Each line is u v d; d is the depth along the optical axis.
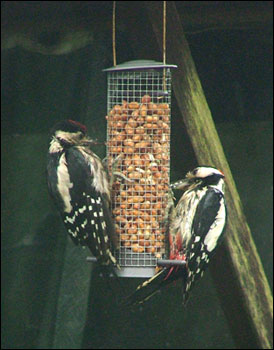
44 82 11.24
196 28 10.18
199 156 8.18
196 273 7.16
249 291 8.44
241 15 9.98
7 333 11.22
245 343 8.71
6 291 11.28
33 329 11.20
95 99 10.09
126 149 7.38
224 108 10.95
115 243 7.08
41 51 10.22
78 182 6.93
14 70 11.29
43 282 11.24
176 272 7.12
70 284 10.03
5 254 11.34
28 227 11.33
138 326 11.07
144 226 7.34
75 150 7.05
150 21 8.38
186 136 8.16
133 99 7.53
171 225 7.26
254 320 8.52
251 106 10.97
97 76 10.12
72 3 10.06
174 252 7.20
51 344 10.91
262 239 10.97
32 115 11.27
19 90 11.29
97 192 6.94
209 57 10.84
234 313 8.61
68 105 11.16
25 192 11.33
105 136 10.09
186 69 8.35
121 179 7.34
